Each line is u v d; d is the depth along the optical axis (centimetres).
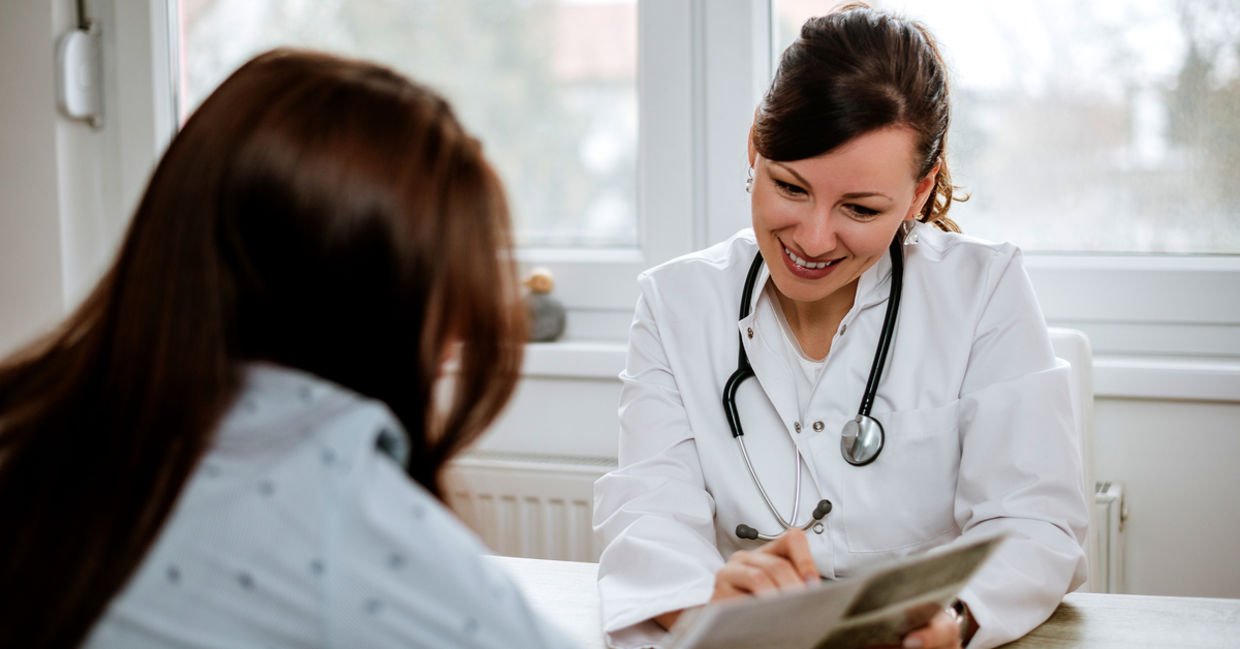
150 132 212
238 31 215
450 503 74
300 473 59
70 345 67
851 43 109
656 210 195
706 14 188
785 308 131
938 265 127
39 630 58
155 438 60
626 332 200
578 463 185
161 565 59
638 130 198
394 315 63
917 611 83
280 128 62
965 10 178
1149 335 175
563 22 200
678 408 129
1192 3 169
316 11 211
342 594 57
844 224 110
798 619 76
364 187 61
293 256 61
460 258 65
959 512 119
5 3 202
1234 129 170
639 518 119
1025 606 104
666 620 104
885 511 121
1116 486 164
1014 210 181
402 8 207
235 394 62
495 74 205
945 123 114
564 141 203
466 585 59
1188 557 166
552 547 184
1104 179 176
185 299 61
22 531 60
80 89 205
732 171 189
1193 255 174
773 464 125
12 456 63
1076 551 111
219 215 62
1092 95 175
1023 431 116
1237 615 108
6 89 204
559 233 206
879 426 121
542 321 195
